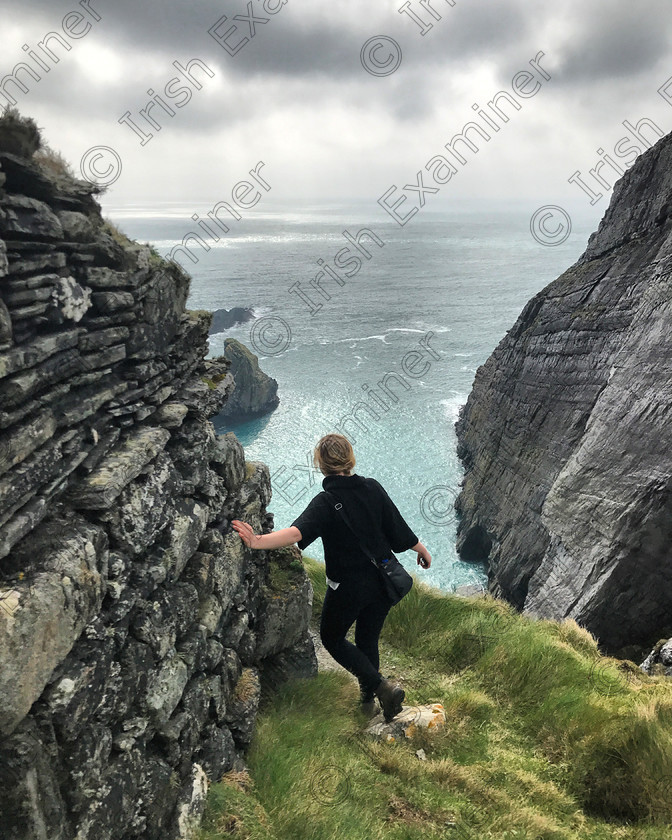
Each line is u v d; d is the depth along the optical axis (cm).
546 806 350
